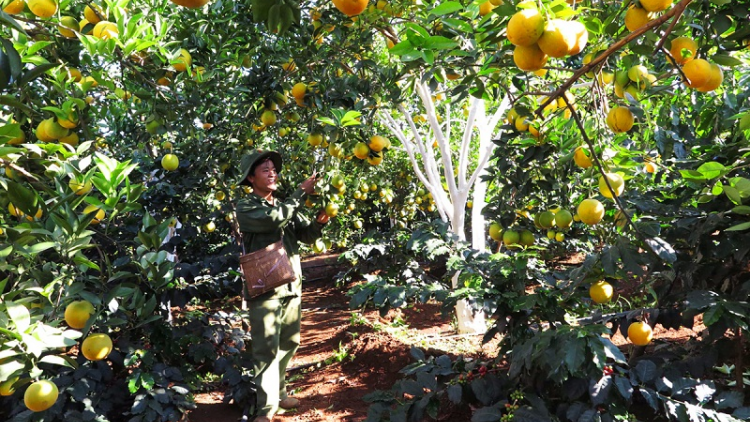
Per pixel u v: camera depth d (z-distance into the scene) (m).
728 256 2.79
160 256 2.13
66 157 1.79
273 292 3.63
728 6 1.88
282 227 3.77
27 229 1.55
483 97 2.99
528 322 2.99
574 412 2.56
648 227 2.11
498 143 2.92
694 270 2.67
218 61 3.58
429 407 2.99
